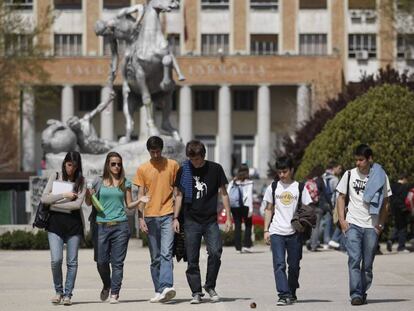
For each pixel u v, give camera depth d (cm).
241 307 3366
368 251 3484
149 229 3559
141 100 6656
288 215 3469
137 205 3556
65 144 6644
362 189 3503
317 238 6159
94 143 6700
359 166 3509
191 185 3484
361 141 7262
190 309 3312
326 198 6266
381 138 7156
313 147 7969
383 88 7388
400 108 7250
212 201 3497
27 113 17062
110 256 3581
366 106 7356
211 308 3338
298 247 3469
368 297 3688
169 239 3528
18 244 6419
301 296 3725
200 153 3475
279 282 3434
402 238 6172
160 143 3559
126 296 3766
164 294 3484
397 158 7075
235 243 6109
